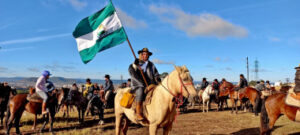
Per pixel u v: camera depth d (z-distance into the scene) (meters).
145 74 4.75
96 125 9.52
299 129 7.70
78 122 10.32
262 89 14.89
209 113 13.66
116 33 5.87
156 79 4.77
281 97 6.05
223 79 14.77
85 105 10.67
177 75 4.09
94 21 6.02
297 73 5.68
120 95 5.29
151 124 4.29
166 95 4.17
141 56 4.80
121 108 5.16
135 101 4.50
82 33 5.90
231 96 13.73
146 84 4.57
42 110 7.30
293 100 5.66
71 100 10.15
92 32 5.96
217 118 11.30
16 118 7.62
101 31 5.95
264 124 6.30
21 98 7.51
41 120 10.47
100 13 6.07
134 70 4.60
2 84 9.84
